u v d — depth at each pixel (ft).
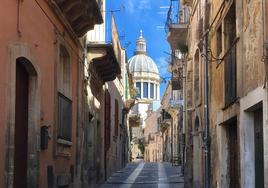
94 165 75.00
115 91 116.78
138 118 216.74
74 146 56.49
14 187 37.47
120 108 135.85
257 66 35.01
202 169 60.75
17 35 35.45
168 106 175.73
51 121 45.03
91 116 71.67
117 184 88.22
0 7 32.19
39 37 40.96
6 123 33.45
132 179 99.09
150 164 167.94
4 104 33.14
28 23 37.86
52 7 44.45
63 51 52.21
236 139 45.32
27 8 37.60
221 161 49.57
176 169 134.31
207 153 55.47
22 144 39.29
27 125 40.22
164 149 237.66
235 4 43.21
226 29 47.88
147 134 331.36
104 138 89.76
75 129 57.16
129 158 206.69
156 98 366.84
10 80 33.96
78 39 57.26
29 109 40.29
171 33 78.13
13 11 34.63
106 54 67.46
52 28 45.39
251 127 39.32
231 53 44.04
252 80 36.55
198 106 65.16
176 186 85.97
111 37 73.51
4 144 33.09
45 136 42.01
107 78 81.87
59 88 51.72
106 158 94.79
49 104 44.34
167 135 219.20
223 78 48.14
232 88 43.70
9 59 33.83
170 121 200.44
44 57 42.57
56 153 46.65
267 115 32.35
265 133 32.60
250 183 39.24
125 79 162.09
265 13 32.81
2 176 32.76
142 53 374.43
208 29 55.31
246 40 38.50
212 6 54.80
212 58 53.78
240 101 40.34
